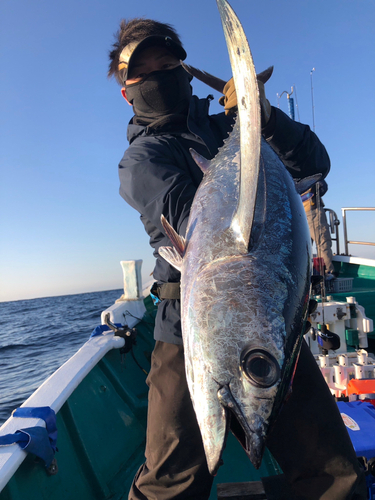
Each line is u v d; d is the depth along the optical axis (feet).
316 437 3.65
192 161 4.70
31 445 4.74
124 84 5.52
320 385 3.88
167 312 4.30
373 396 6.97
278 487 4.18
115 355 9.33
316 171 5.14
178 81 4.90
